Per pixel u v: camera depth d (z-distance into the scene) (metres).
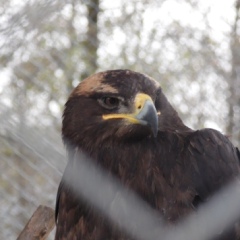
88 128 8.73
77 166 8.70
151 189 8.24
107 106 8.66
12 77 12.52
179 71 14.47
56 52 13.54
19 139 11.05
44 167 13.02
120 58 14.18
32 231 8.99
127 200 8.30
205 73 14.66
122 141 8.52
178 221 8.13
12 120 10.45
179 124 8.86
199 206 8.22
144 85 8.63
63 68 13.57
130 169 8.39
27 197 13.09
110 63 14.12
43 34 12.91
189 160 8.32
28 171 13.05
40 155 11.28
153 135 8.37
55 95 13.17
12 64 12.45
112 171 8.48
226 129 14.53
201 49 14.71
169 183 8.23
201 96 14.48
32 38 12.31
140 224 8.22
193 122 14.33
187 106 14.36
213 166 8.30
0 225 12.98
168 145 8.41
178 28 14.55
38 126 11.70
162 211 8.17
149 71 14.26
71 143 8.89
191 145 8.38
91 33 14.03
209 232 8.20
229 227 8.26
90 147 8.69
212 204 8.23
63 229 8.75
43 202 13.05
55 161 11.34
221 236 8.24
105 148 8.58
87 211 8.52
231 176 8.31
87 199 8.53
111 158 8.52
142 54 14.28
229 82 14.93
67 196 8.73
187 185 8.23
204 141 8.38
